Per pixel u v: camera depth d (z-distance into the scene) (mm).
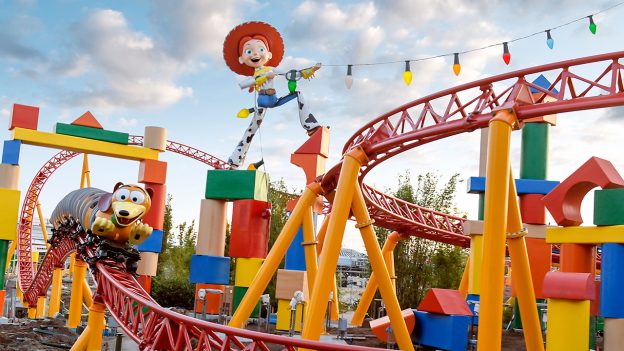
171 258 67875
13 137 40312
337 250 24172
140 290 24484
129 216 25344
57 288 45031
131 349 31406
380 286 26062
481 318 19078
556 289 23609
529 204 39281
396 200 39812
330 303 41219
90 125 42188
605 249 24500
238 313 27672
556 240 26141
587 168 25078
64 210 31422
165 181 43375
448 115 22688
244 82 40375
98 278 26266
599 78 19672
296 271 36875
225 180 39188
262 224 40094
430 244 54406
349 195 24734
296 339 14727
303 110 38719
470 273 39188
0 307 40219
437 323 27984
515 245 22578
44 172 56531
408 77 22297
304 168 37344
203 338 17750
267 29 40281
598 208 24781
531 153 40562
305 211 29250
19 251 55625
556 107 19969
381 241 55781
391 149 25250
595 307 27500
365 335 36188
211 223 39531
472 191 41188
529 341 22219
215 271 39094
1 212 39750
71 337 35219
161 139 43719
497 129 20156
